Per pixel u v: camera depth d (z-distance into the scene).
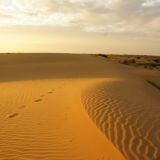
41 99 7.89
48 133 4.24
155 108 5.94
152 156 2.98
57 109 6.21
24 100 7.80
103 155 3.16
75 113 5.59
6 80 16.09
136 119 4.67
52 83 13.13
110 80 12.62
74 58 35.53
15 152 3.37
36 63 29.11
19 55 37.66
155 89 13.48
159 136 3.72
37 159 3.13
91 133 4.02
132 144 3.38
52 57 35.47
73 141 3.78
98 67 25.59
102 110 5.45
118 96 7.25
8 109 6.39
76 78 16.44
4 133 4.29
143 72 30.11
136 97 7.34
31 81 14.75
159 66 42.16
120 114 5.04
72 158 3.15
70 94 8.56
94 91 8.27
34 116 5.54
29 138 3.99
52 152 3.37
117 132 3.90
